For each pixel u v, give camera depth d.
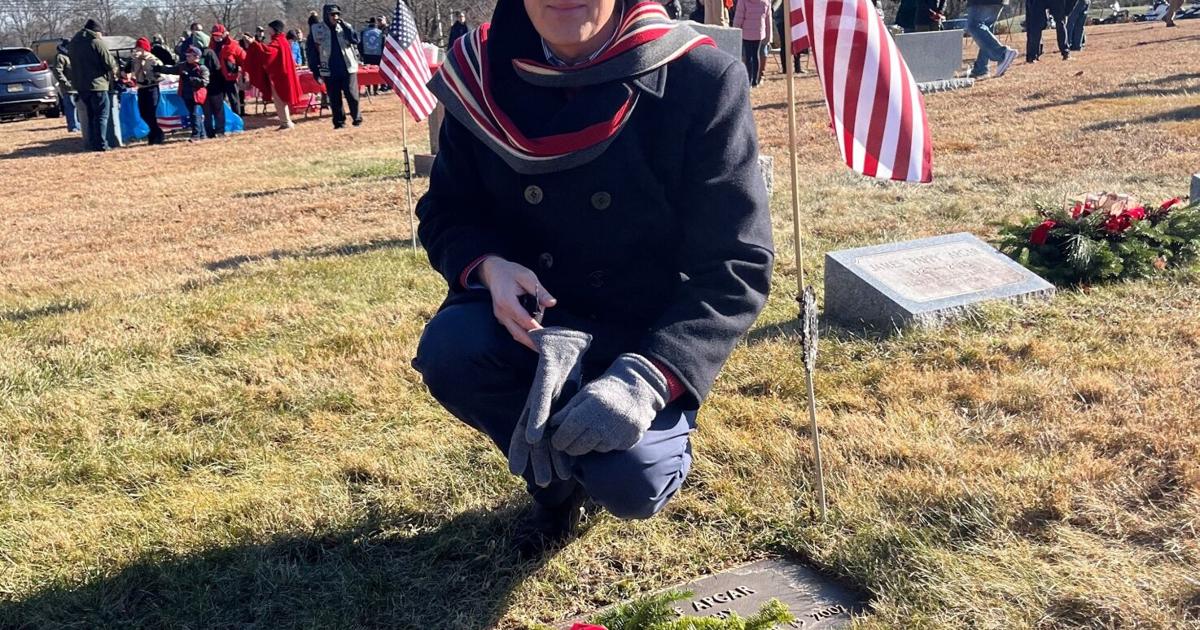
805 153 10.53
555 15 2.21
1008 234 5.68
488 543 2.93
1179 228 5.45
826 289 5.08
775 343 4.58
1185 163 8.10
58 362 4.86
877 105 2.70
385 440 3.72
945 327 4.68
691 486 3.24
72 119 21.89
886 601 2.55
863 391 3.99
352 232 8.20
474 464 3.46
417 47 7.03
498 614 2.63
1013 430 3.50
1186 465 3.09
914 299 4.77
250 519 3.14
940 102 13.96
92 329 5.43
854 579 2.68
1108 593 2.49
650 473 2.34
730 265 2.33
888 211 7.29
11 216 10.85
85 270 7.42
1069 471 3.12
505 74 2.37
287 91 19.58
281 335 5.17
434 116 11.36
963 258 5.14
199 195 11.41
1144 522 2.83
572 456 2.30
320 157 14.35
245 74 21.67
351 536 3.04
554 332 2.26
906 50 15.75
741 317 2.34
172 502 3.29
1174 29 29.39
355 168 12.69
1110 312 4.77
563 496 2.82
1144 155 8.61
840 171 9.20
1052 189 7.56
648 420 2.19
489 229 2.58
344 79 18.78
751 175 2.39
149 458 3.68
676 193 2.42
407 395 4.14
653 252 2.52
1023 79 16.05
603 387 2.16
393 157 13.56
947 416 3.67
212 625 2.63
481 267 2.46
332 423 3.92
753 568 2.81
